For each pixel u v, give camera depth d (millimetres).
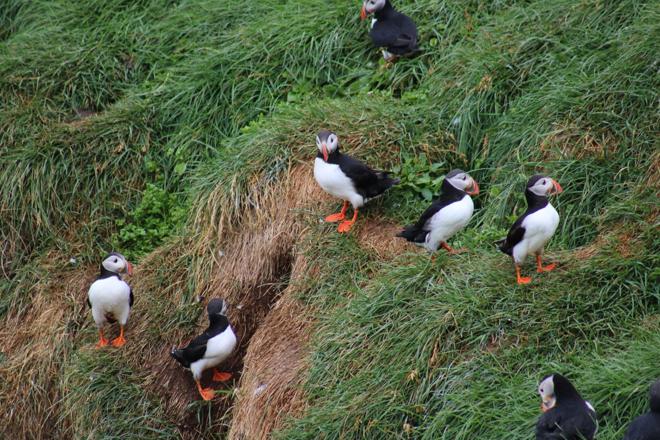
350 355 10289
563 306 9703
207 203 12648
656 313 9516
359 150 12281
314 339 10828
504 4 13945
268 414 10617
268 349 11328
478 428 9047
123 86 15719
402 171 12141
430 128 12625
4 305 13586
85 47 16031
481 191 12141
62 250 13852
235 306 12117
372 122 12617
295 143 12633
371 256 11383
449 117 12734
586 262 10086
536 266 10234
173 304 12398
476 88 12664
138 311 12461
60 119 15266
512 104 12461
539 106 12031
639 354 8820
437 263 10602
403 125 12547
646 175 10875
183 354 11234
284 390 10656
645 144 11141
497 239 11039
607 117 11453
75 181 14227
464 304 10000
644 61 11711
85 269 13703
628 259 9867
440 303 10141
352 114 12812
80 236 13961
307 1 15281
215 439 11648
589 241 10828
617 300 9656
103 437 11641
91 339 12688
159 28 16156
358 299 10742
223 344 11188
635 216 10430
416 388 9656
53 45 16203
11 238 13992
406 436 9430
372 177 11156
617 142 11320
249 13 15781
